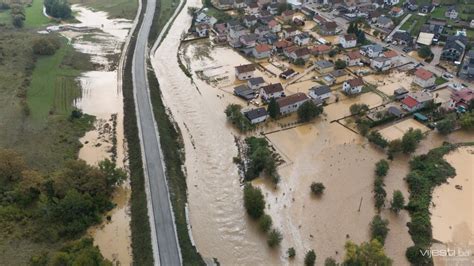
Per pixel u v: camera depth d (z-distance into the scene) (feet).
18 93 313.53
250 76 364.99
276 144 279.28
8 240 196.24
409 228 213.87
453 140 283.79
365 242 199.00
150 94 325.62
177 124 304.09
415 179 241.35
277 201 233.14
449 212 223.92
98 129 294.25
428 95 315.99
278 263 198.49
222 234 214.48
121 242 206.28
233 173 256.11
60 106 314.76
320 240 209.46
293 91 340.39
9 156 231.91
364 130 285.23
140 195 227.40
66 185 221.25
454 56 386.32
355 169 256.73
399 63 387.14
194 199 236.43
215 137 289.74
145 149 261.24
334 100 329.11
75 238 205.05
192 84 357.00
